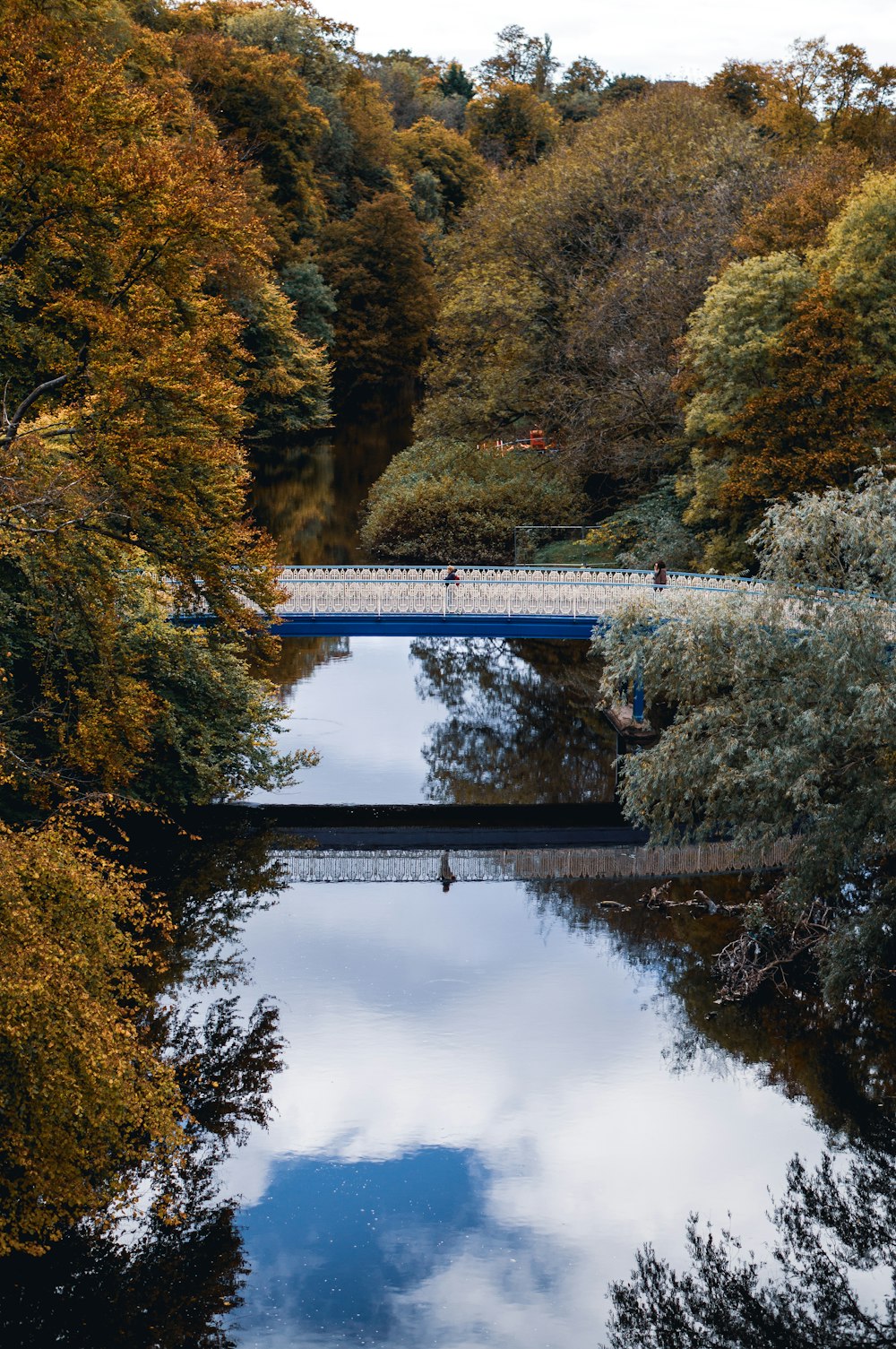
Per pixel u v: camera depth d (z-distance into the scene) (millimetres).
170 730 29375
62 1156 13445
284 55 84000
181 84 57750
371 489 62844
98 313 19906
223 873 28828
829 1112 20750
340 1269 17266
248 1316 16375
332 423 93938
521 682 44500
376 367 98125
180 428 20562
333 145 100875
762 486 37469
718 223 47906
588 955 25562
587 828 31312
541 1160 19578
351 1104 20734
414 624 35062
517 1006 23578
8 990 12453
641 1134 20156
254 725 32812
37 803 21234
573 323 52156
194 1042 22234
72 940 14422
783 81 68062
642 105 59688
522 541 51906
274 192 84812
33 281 22750
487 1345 15961
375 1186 18828
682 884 28875
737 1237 18125
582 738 38500
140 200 20266
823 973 23656
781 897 22828
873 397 36156
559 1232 18141
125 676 22359
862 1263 17812
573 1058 22016
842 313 37250
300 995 23891
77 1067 13242
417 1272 17125
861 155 53781
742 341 39219
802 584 22141
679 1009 23562
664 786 23719
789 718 22062
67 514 19391
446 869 28797
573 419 51438
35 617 23641
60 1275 17078
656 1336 16219
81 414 19734
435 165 122125
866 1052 22359
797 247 41812
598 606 35094
